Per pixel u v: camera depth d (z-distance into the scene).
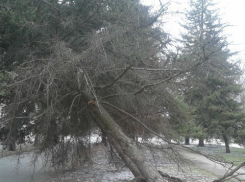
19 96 7.64
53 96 7.48
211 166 14.86
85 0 9.72
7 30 8.84
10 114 8.36
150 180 7.55
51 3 9.40
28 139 10.34
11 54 9.39
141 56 7.51
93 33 8.20
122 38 7.94
